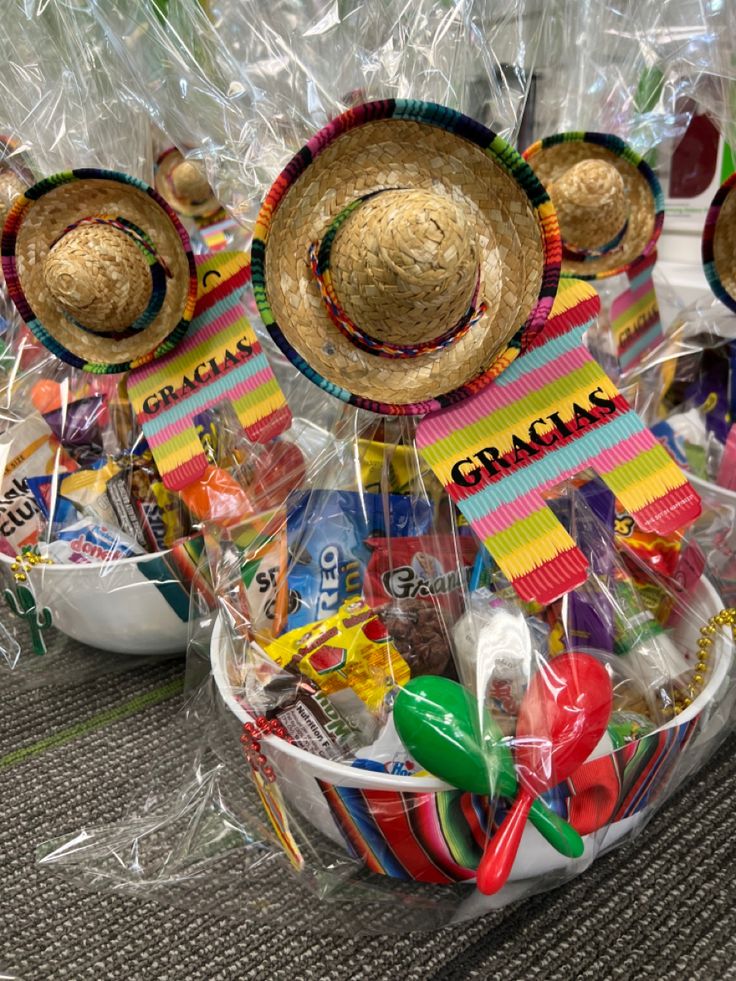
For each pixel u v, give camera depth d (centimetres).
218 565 55
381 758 43
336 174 39
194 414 56
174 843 51
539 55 72
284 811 46
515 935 43
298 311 40
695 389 72
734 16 62
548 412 44
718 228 56
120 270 50
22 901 47
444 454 43
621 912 44
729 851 47
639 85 74
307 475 58
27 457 68
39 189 51
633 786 42
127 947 44
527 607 47
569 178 62
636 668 48
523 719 40
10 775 56
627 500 44
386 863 44
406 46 60
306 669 47
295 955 43
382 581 49
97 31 67
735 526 60
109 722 62
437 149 39
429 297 37
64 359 54
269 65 62
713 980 40
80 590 60
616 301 74
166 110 66
